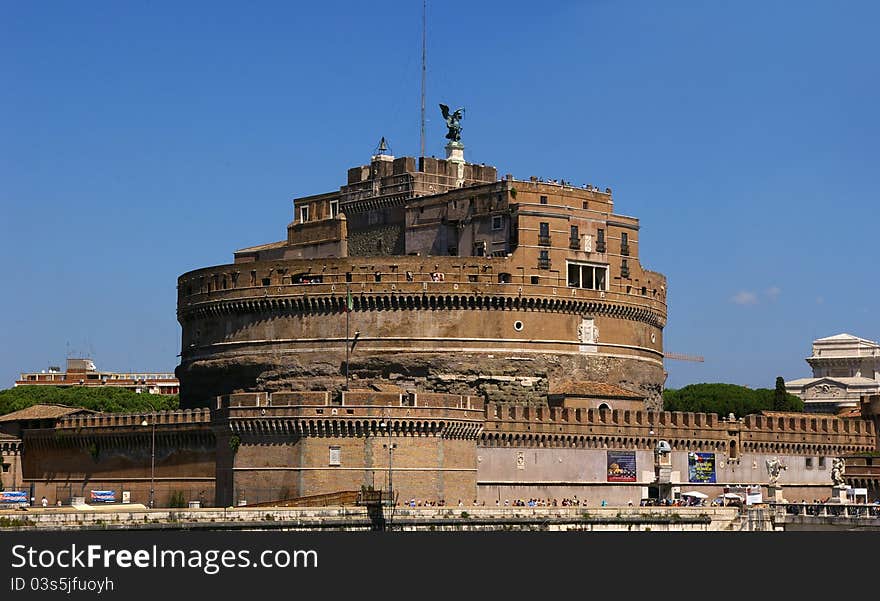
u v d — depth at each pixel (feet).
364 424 641.40
